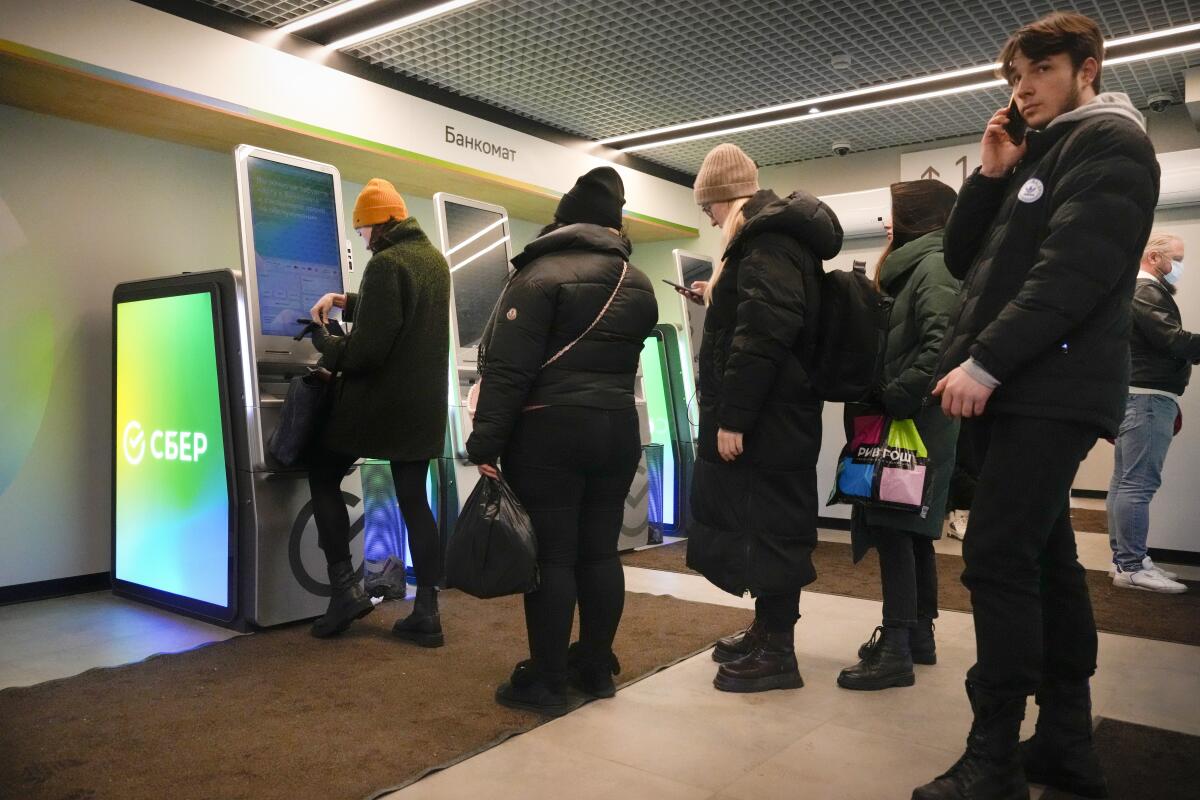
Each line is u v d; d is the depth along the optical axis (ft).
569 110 17.61
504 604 11.69
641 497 16.24
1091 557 15.71
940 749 6.81
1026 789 5.50
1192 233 15.98
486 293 14.05
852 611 11.38
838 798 5.96
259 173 10.68
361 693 8.08
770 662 8.24
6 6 10.23
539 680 7.62
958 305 5.81
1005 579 5.37
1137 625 10.71
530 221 21.40
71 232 12.81
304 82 13.62
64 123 12.73
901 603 8.43
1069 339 5.21
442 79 15.65
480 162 16.80
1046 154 5.42
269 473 10.31
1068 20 5.44
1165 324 12.52
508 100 16.89
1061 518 5.91
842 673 8.35
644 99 16.97
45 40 10.58
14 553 12.17
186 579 11.16
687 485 17.85
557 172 18.75
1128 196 4.99
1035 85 5.52
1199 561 15.33
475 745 6.86
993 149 5.77
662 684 8.40
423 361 9.72
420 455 9.67
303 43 13.65
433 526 9.89
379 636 10.07
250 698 7.94
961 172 20.20
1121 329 5.31
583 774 6.35
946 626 10.69
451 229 13.44
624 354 7.65
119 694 8.04
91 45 11.02
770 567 7.89
